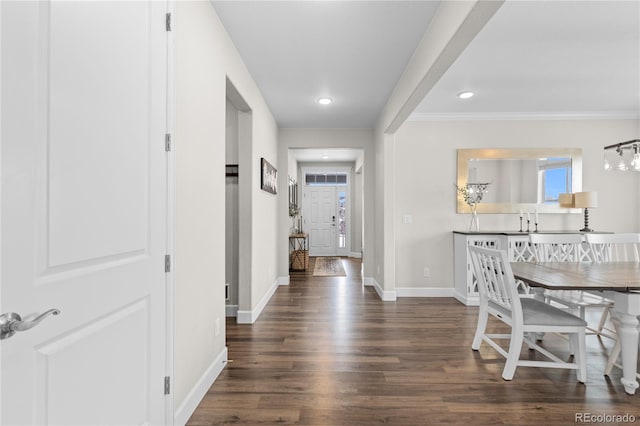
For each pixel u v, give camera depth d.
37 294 0.89
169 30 1.58
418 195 4.61
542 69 3.21
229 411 1.84
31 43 0.87
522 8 2.27
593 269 2.52
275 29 2.44
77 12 1.02
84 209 1.05
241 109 3.27
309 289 5.01
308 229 9.09
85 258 1.05
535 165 4.55
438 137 4.61
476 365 2.41
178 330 1.66
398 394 2.02
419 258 4.61
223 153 2.39
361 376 2.24
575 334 2.22
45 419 0.92
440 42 2.15
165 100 1.55
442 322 3.42
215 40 2.22
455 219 4.59
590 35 2.61
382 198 4.48
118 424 1.22
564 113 4.50
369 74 3.22
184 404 1.72
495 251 2.28
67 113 0.98
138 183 1.34
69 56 0.99
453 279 4.57
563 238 3.10
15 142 0.83
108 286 1.16
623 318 2.03
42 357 0.91
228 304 3.62
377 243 4.92
